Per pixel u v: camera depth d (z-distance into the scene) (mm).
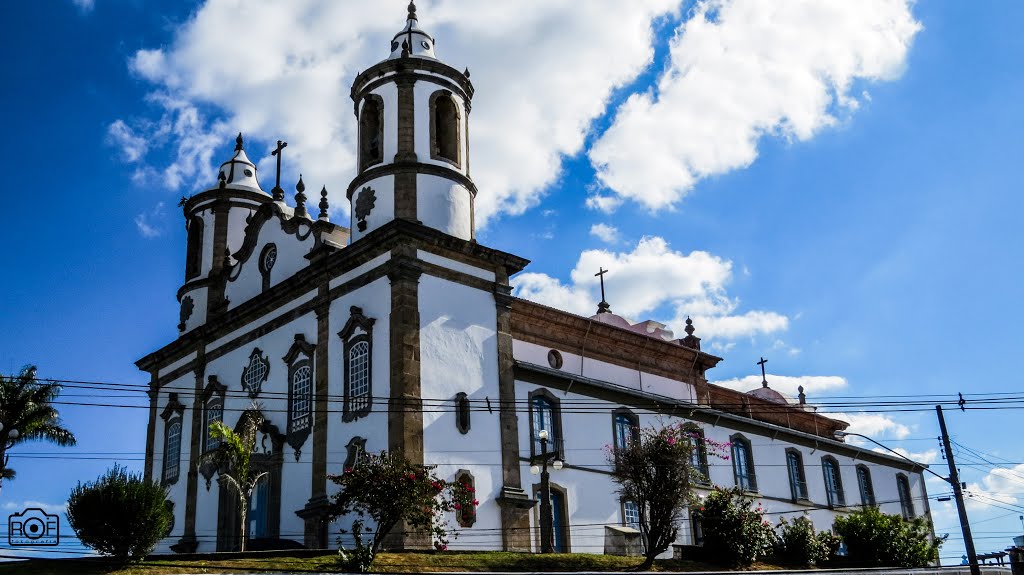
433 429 30547
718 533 34469
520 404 34094
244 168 44656
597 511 35531
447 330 32094
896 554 41031
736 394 48500
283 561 25234
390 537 28797
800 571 33625
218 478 36500
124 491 24047
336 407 32375
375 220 33625
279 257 37812
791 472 47250
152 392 42125
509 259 34469
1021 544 55156
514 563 27844
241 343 38000
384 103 35188
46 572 22531
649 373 42562
